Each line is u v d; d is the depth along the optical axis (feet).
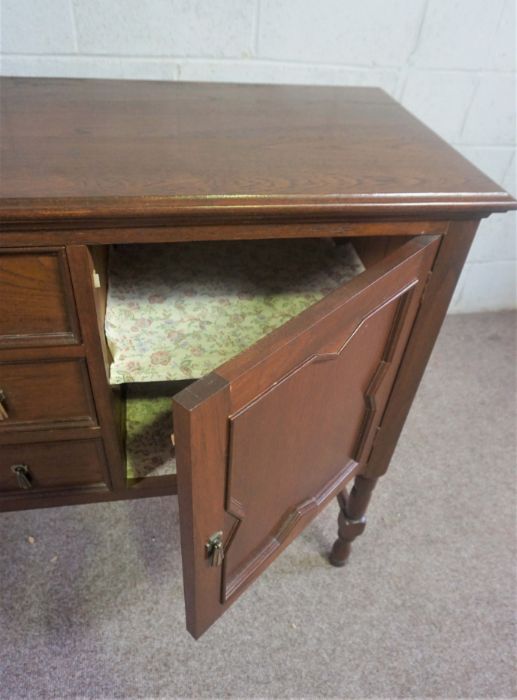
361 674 2.83
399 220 1.94
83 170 1.83
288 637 2.94
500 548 3.48
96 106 2.44
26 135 2.08
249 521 1.91
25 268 1.75
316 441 2.06
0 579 3.06
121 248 2.67
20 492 2.55
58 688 2.68
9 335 1.90
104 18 2.86
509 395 4.60
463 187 1.95
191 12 2.94
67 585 3.07
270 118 2.49
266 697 2.72
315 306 1.55
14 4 2.72
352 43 3.29
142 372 2.11
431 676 2.84
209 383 1.27
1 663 2.74
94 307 1.89
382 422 2.61
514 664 2.92
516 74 3.70
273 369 1.44
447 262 2.10
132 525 3.39
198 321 2.31
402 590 3.20
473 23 3.37
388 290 1.83
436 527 3.57
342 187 1.88
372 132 2.43
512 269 5.08
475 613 3.13
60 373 2.06
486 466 4.00
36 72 3.00
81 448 2.38
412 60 3.47
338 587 3.19
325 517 3.56
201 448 1.34
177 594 3.08
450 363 4.86
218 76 3.24
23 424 2.21
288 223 1.86
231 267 2.61
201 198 1.72
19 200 1.61
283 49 3.21
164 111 2.45
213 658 2.83
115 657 2.80
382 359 2.22
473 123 3.93
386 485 3.80
